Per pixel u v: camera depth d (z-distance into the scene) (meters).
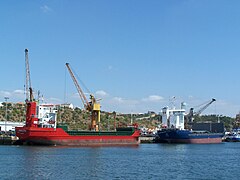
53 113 170.50
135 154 139.38
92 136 176.00
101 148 163.12
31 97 170.25
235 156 141.25
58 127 168.88
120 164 105.25
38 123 166.38
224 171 96.38
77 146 168.12
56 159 112.44
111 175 85.06
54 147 158.12
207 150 172.00
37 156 119.44
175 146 196.62
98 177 81.88
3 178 78.06
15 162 103.31
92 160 112.56
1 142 170.50
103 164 103.88
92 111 197.62
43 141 161.88
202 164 111.62
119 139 186.00
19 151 135.25
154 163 110.88
